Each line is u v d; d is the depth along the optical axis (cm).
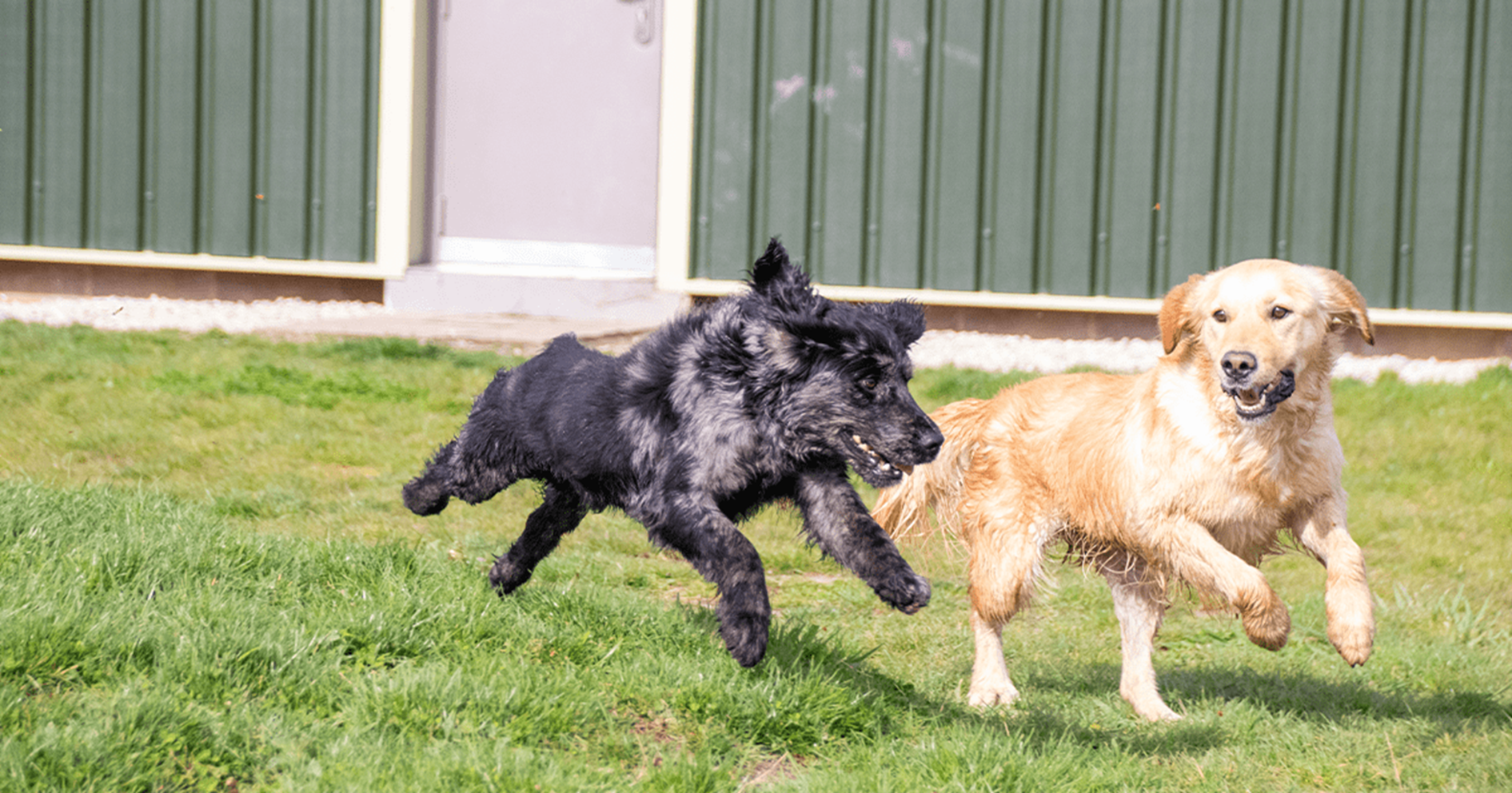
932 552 788
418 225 2017
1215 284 589
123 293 2023
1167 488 602
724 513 612
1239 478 586
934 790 496
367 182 1959
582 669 581
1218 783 527
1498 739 574
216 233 1980
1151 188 1817
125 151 1978
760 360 573
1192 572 599
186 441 1173
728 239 1903
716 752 521
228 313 1944
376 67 1941
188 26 1956
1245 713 631
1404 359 1792
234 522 905
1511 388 1577
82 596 556
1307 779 543
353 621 574
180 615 551
